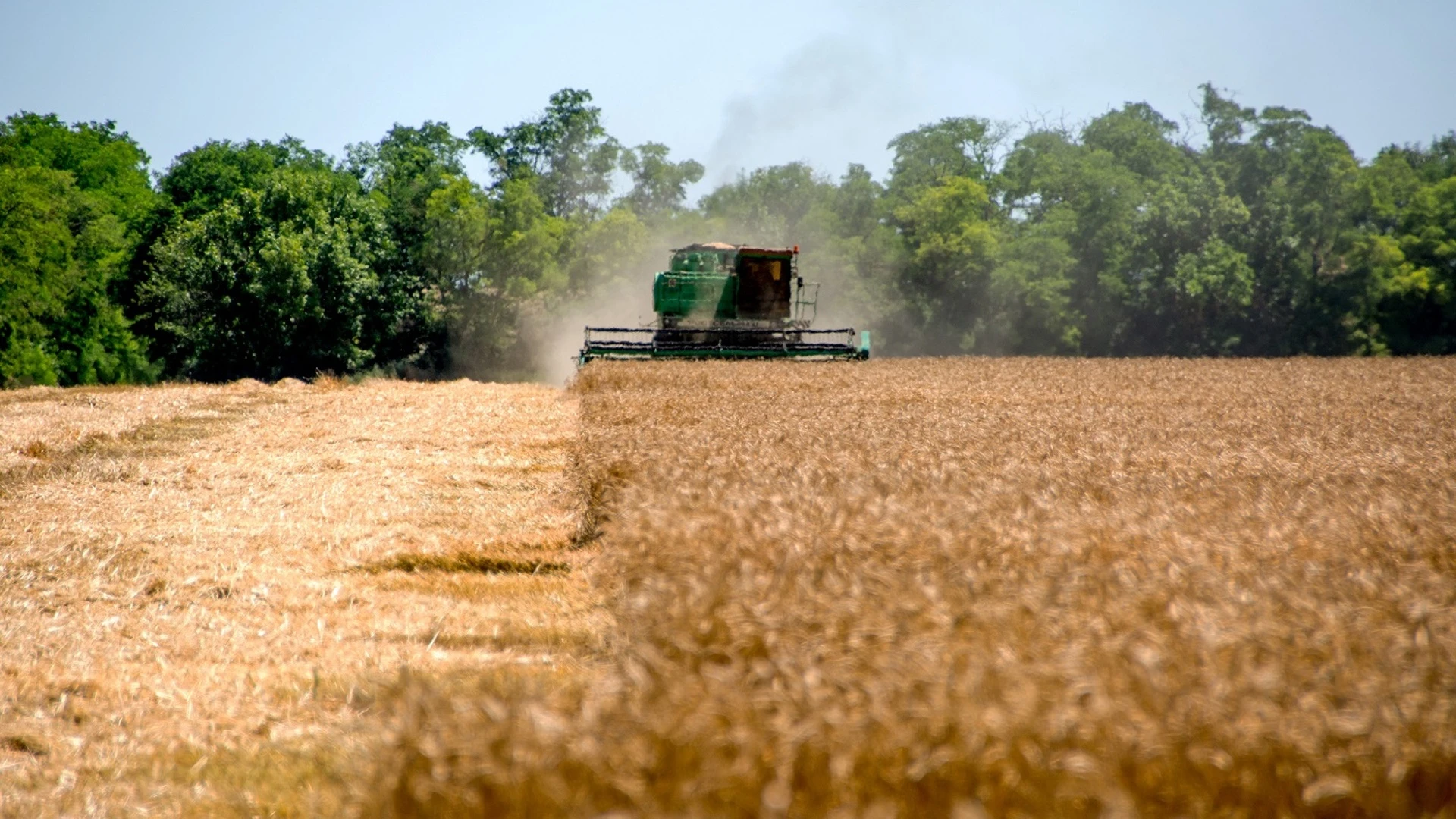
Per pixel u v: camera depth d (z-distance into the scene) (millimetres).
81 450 69000
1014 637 20438
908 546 27766
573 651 31328
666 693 18281
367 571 41312
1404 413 76938
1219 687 18125
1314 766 17156
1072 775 16406
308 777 23828
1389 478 45062
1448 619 22297
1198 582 24469
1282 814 17172
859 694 17984
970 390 95375
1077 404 83062
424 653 31406
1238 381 110750
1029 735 16922
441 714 17875
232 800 23031
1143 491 39562
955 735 17109
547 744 16953
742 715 17453
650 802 16297
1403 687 18922
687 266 157875
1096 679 18156
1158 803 17047
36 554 42375
